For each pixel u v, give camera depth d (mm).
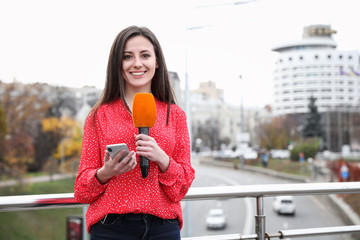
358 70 69438
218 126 78000
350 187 1809
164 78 1444
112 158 1162
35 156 44719
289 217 23219
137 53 1374
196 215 26703
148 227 1286
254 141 66125
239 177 45500
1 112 40094
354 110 69312
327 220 22969
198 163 61188
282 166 50500
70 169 45750
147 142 1199
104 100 1376
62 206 1595
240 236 1717
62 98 47031
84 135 1355
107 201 1281
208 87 77625
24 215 29375
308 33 69688
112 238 1284
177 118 1419
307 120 59438
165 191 1308
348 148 62781
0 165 41375
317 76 70500
